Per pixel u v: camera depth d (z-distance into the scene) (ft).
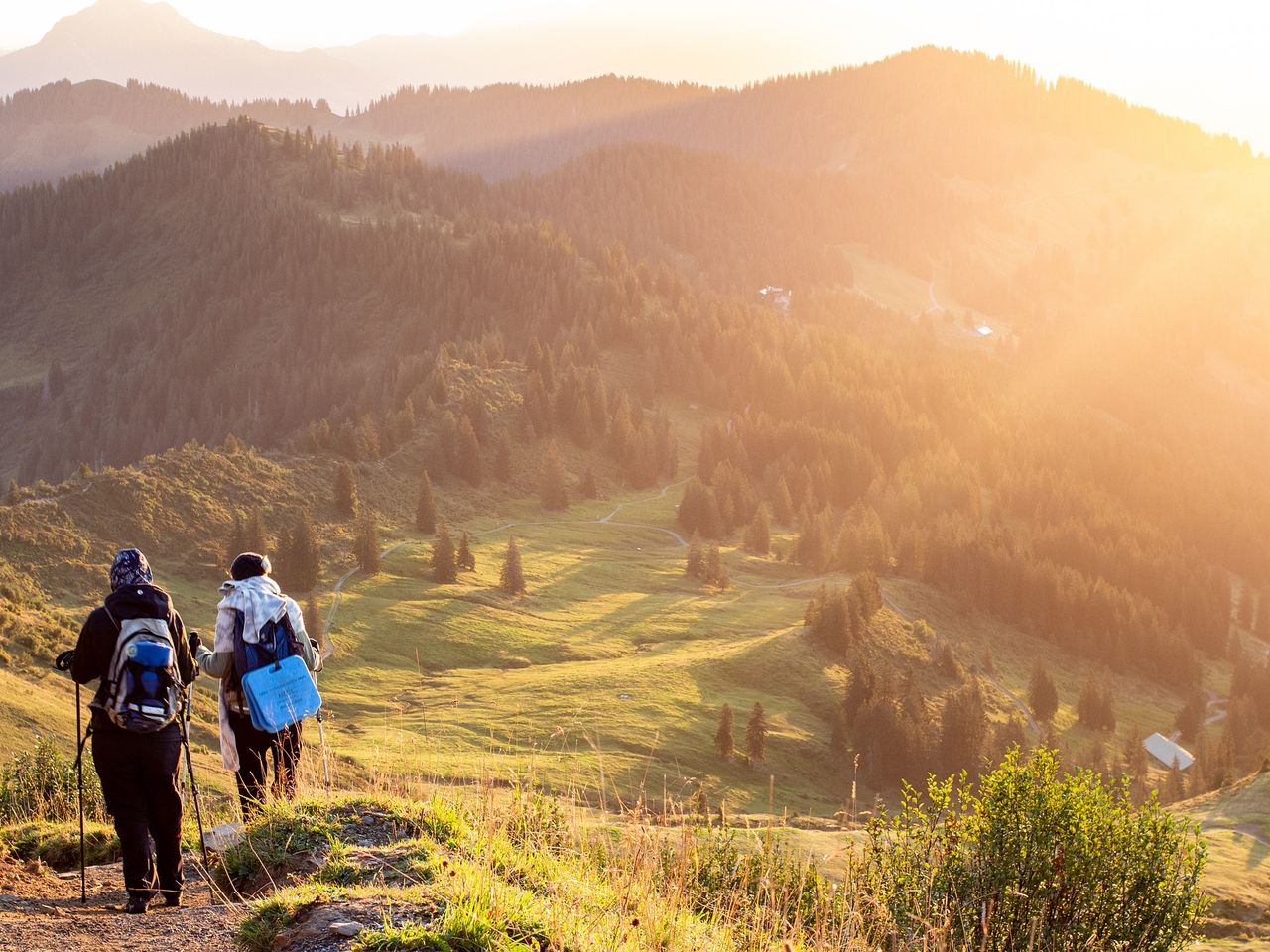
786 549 601.21
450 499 608.60
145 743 23.85
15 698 188.75
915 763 343.26
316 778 29.48
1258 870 174.91
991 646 496.23
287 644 28.37
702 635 438.81
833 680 384.88
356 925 19.19
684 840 24.97
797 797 302.45
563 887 22.63
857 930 25.54
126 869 23.50
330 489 560.61
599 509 643.45
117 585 24.61
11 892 25.23
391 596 444.55
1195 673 514.68
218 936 20.47
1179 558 636.07
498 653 401.70
